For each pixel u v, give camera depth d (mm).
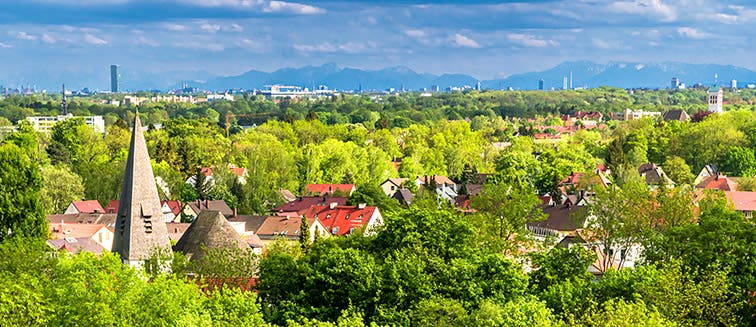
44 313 61688
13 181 112375
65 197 183625
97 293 63969
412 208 96312
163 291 65125
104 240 151750
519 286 77062
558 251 87625
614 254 111062
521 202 114750
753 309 73688
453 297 75250
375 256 90250
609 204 108750
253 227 163750
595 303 65938
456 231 92562
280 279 81562
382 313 72125
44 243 98500
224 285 74000
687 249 86625
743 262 81938
